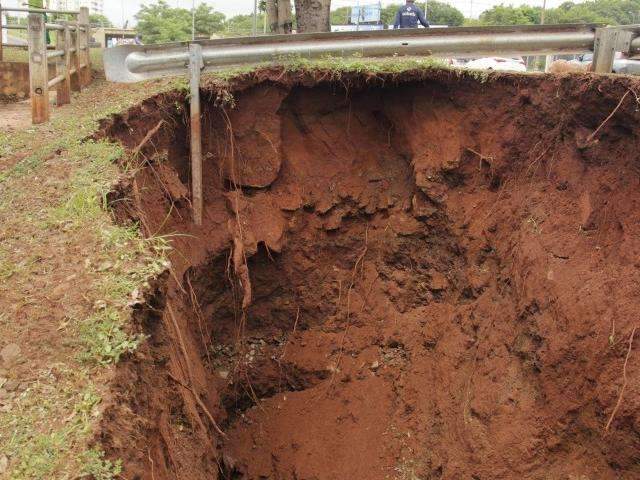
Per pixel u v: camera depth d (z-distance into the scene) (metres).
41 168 5.64
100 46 20.11
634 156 5.31
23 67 10.44
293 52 7.22
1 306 3.89
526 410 5.43
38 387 3.32
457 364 6.58
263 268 7.77
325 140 7.86
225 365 7.66
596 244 5.48
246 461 7.00
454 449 5.94
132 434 3.29
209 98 7.07
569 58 14.34
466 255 7.16
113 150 5.78
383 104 7.69
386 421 6.92
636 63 6.81
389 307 7.72
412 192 7.74
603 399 4.77
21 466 2.85
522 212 6.43
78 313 3.75
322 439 6.96
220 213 7.37
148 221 5.88
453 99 7.21
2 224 4.79
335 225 7.91
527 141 6.68
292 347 7.91
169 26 27.62
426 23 12.95
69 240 4.43
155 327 4.23
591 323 5.04
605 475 4.75
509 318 6.11
